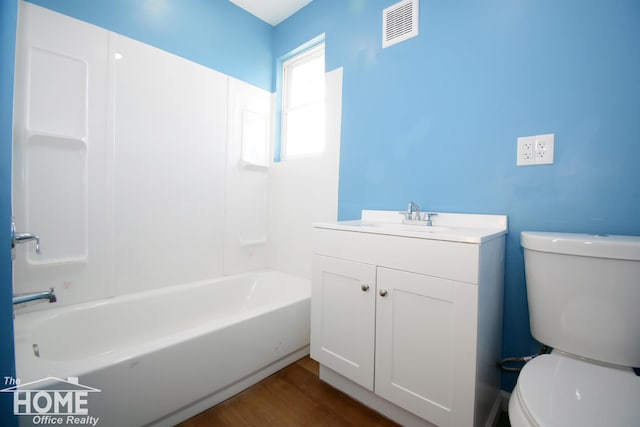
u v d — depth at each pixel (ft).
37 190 4.55
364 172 6.03
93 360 3.38
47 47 4.59
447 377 3.37
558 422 2.00
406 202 5.37
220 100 6.97
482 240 3.17
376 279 4.02
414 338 3.65
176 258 6.32
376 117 5.81
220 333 4.37
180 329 6.09
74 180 4.90
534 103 4.00
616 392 2.36
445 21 4.84
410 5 5.27
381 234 3.96
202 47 6.65
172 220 6.23
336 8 6.56
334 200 6.62
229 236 7.27
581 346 3.09
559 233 3.61
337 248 4.53
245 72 7.50
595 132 3.59
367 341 4.13
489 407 3.73
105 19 5.21
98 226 5.20
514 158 4.17
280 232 7.83
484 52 4.43
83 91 4.94
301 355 5.82
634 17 3.34
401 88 5.41
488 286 3.49
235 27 7.27
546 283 3.31
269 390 4.78
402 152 5.42
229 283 7.02
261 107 7.88
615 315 2.90
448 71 4.81
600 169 3.56
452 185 4.79
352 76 6.23
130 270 5.64
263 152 7.93
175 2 6.18
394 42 5.49
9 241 2.53
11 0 2.54
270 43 8.09
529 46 4.04
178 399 3.92
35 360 3.35
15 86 4.33
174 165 6.22
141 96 5.68
